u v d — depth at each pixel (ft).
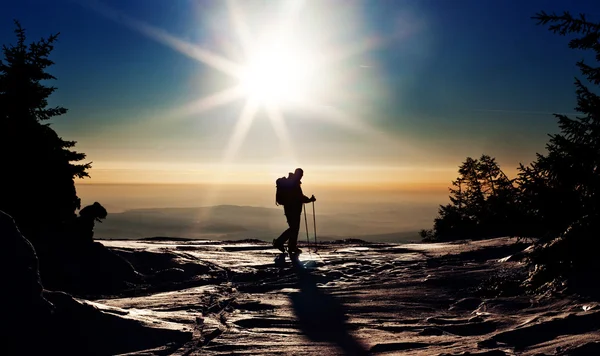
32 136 44.55
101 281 37.42
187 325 22.21
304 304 27.43
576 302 22.72
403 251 55.47
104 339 19.43
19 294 18.70
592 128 30.04
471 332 21.16
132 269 40.86
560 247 29.01
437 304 26.89
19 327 18.07
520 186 32.78
